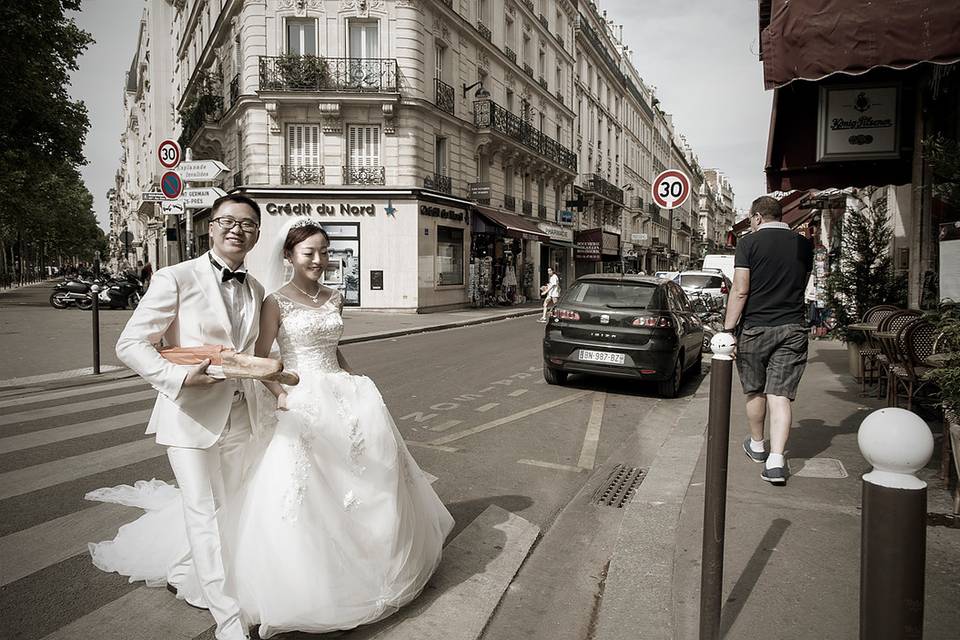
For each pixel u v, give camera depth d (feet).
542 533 12.35
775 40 15.14
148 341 8.02
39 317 59.36
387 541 8.82
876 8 14.26
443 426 20.42
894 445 5.43
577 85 128.06
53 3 71.26
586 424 21.13
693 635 8.36
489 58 87.51
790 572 9.86
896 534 5.45
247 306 9.10
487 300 86.89
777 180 22.90
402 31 67.82
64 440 17.89
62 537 11.53
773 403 14.23
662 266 211.20
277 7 66.18
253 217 9.06
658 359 24.80
